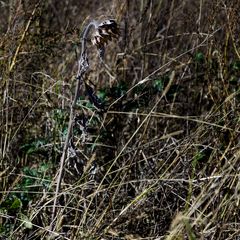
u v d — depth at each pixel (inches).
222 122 238.2
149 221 213.5
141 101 265.9
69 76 287.3
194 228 195.0
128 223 208.1
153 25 321.7
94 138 249.8
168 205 212.7
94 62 307.1
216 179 194.2
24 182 230.4
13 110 256.1
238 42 273.3
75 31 280.7
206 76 276.4
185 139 222.5
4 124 247.0
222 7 272.7
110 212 205.9
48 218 216.2
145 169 227.3
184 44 316.2
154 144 247.6
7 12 328.5
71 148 207.5
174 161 212.8
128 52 311.3
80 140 235.5
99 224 198.8
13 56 255.0
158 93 270.1
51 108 253.1
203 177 215.2
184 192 217.6
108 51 322.3
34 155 249.9
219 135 229.0
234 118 235.8
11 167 237.9
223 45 282.2
